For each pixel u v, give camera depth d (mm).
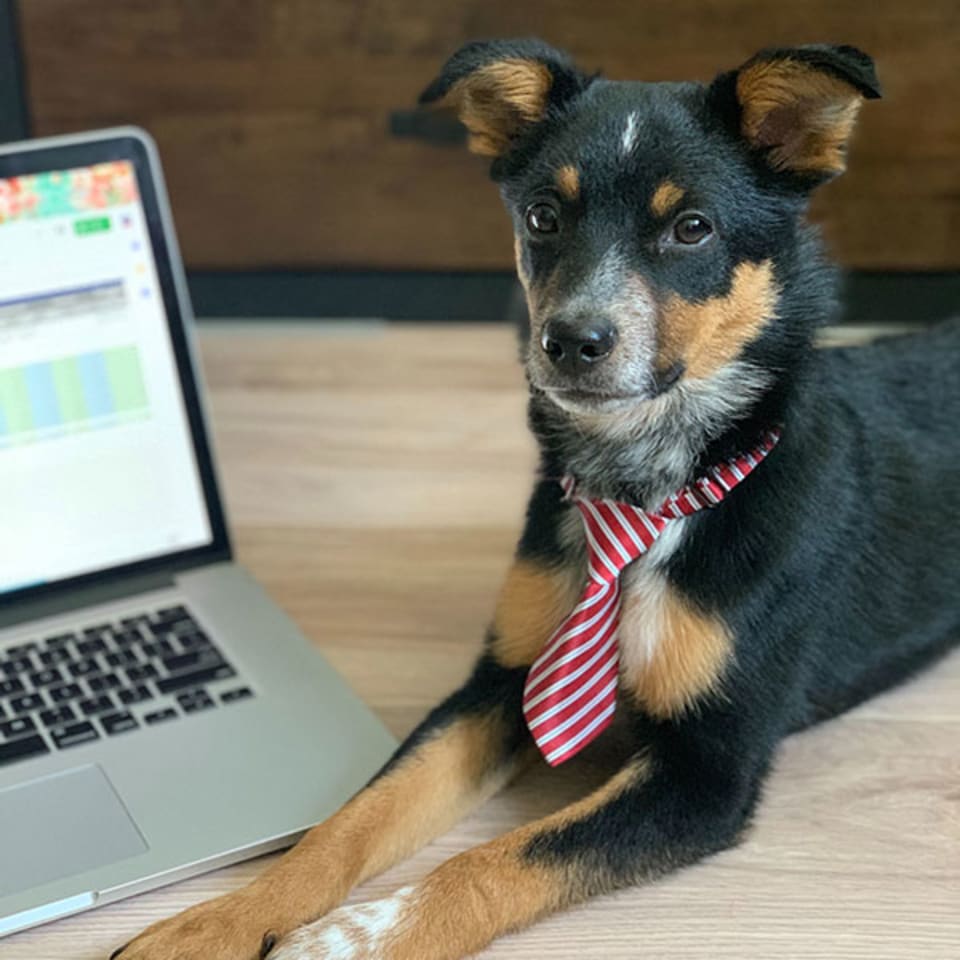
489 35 926
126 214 634
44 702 566
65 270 625
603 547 552
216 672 588
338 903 499
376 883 517
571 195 543
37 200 617
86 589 641
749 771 538
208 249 1004
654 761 544
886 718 596
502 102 580
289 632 618
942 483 647
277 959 467
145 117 974
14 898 481
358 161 969
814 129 540
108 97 969
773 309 562
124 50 957
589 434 585
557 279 539
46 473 631
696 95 550
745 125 539
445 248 983
